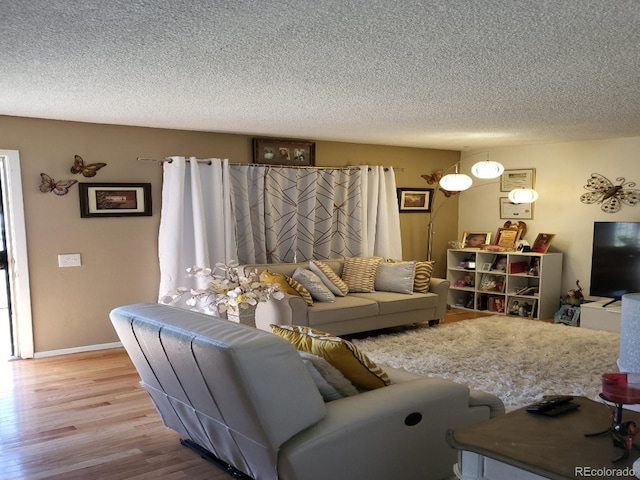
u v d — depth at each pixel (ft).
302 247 20.53
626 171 20.34
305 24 7.54
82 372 14.84
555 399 7.59
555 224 22.50
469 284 23.94
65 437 10.74
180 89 11.78
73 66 9.78
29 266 15.97
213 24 7.52
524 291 21.94
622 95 12.50
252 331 7.08
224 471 9.35
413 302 18.89
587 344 17.20
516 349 16.56
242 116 15.39
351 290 19.33
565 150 22.00
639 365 7.79
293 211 20.13
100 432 10.97
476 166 19.84
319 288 17.53
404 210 23.98
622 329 8.16
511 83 11.24
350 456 7.29
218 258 18.26
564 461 5.86
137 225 17.58
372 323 17.93
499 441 6.40
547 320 21.29
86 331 16.97
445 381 8.68
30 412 12.03
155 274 18.01
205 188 18.28
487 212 24.88
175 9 6.95
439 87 11.63
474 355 15.89
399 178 23.76
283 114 15.06
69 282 16.60
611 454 6.03
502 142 22.21
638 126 17.40
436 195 25.13
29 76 10.54
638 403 6.22
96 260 16.97
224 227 18.31
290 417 6.88
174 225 17.33
